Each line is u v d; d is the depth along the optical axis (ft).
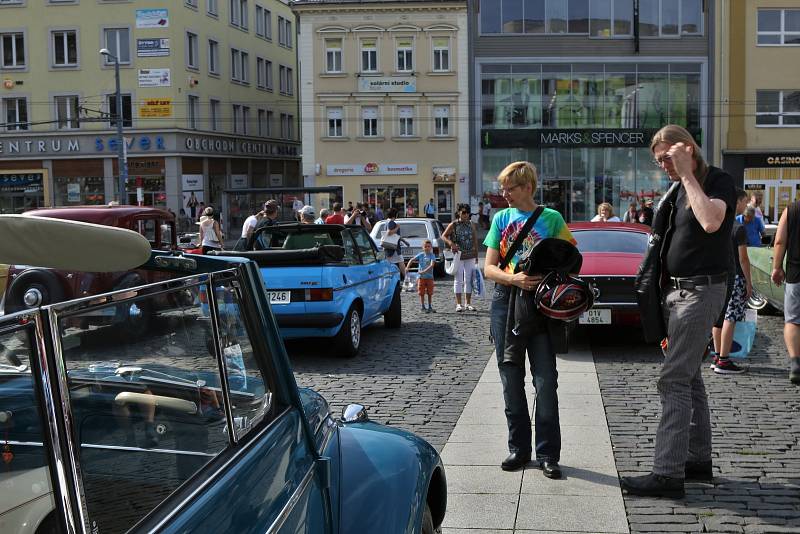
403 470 9.73
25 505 5.32
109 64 159.94
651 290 15.67
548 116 148.66
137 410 6.55
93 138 161.48
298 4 150.20
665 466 15.90
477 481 17.21
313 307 32.07
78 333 5.67
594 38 147.23
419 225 78.59
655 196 147.84
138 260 6.64
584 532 14.48
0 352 5.22
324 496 8.48
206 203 169.58
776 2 144.05
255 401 8.14
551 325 17.22
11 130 164.04
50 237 6.03
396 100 150.92
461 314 48.16
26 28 162.09
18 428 5.36
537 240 17.17
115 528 5.73
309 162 152.76
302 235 36.81
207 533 5.90
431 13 148.66
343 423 11.40
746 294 28.14
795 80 144.97
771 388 25.98
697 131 147.02
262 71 195.21
